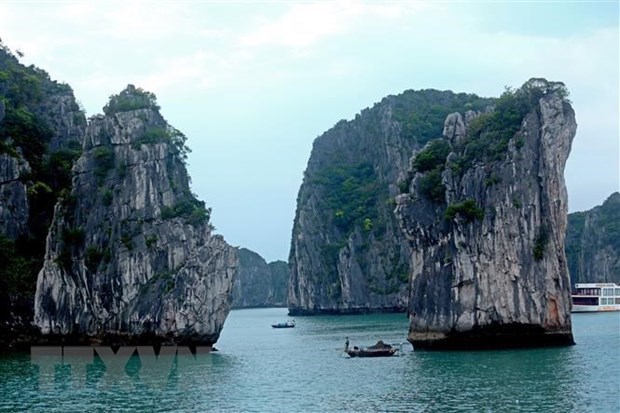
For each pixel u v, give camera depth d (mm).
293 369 82750
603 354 82312
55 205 120125
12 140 129500
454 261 89750
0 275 112562
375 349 92188
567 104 91812
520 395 59031
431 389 63406
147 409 59000
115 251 109312
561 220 90938
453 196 92375
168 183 113938
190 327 103688
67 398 64188
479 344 89438
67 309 109938
